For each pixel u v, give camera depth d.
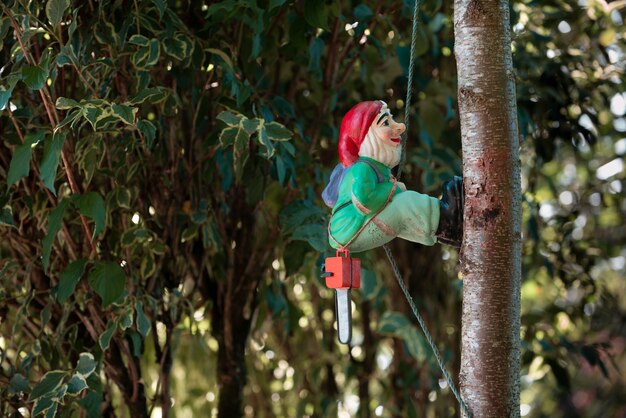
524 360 5.23
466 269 2.70
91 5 3.49
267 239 4.35
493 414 2.65
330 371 5.45
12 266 3.78
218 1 3.89
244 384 4.40
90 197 3.39
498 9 2.71
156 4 3.39
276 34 4.12
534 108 4.97
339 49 4.32
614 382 10.20
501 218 2.66
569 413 10.24
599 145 7.33
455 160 4.75
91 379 3.61
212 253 4.28
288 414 5.54
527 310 6.38
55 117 3.40
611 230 6.80
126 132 3.70
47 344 3.70
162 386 4.03
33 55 3.60
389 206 2.75
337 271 2.77
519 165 2.71
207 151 3.96
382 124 2.79
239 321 4.39
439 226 2.76
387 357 6.00
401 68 4.50
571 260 5.58
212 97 4.02
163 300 3.99
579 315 5.52
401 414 5.21
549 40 4.96
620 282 8.25
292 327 4.76
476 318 2.68
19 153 3.30
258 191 3.99
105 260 3.75
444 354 5.25
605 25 5.40
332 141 4.39
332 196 2.87
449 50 5.02
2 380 3.78
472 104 2.70
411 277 5.27
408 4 3.77
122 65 3.65
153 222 3.96
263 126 3.44
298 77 4.43
